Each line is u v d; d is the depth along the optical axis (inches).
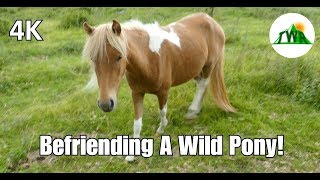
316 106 226.4
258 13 436.8
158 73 170.4
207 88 221.5
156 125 213.5
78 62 307.0
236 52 307.0
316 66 268.2
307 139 197.9
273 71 250.4
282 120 213.5
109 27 137.2
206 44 204.7
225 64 271.9
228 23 407.8
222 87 218.7
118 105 231.5
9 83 272.8
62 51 336.8
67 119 219.6
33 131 210.5
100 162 186.9
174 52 180.1
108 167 181.8
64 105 231.8
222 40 218.8
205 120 214.4
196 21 206.1
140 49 160.7
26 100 250.8
